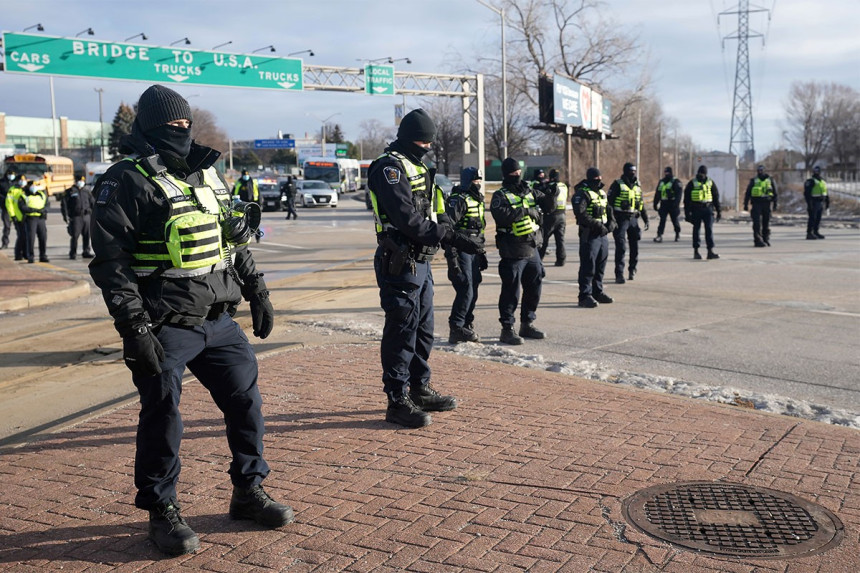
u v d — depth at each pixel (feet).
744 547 11.44
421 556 11.21
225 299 11.68
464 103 141.49
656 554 11.22
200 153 11.49
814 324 30.30
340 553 11.35
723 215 106.83
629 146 190.80
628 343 27.12
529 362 23.57
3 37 100.12
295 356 24.14
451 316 26.61
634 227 41.57
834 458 14.99
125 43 107.96
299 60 120.98
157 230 11.03
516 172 26.53
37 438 16.84
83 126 373.40
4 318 33.83
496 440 16.16
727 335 28.32
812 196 67.87
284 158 435.12
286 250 61.72
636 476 14.12
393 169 16.40
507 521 12.32
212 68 114.32
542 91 107.96
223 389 12.14
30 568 11.05
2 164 165.78
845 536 11.80
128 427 17.53
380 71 128.26
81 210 57.72
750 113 289.33
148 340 10.58
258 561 11.16
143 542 11.85
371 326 29.40
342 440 16.26
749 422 17.21
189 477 14.38
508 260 26.58
